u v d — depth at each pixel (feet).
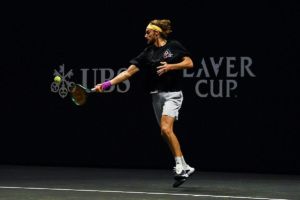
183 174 27.48
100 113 36.86
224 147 35.06
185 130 35.53
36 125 37.76
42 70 37.55
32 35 37.63
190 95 35.40
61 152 37.45
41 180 31.30
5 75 38.01
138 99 36.24
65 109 37.32
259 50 34.37
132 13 36.24
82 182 30.58
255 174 34.01
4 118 38.06
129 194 26.50
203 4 35.09
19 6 37.73
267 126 34.40
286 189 28.53
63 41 37.24
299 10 33.71
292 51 33.86
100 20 36.70
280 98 34.14
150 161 36.27
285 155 34.22
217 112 35.09
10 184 29.84
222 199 25.18
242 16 34.55
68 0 37.09
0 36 37.96
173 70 27.78
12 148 38.06
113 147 36.73
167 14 35.68
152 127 36.14
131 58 36.32
